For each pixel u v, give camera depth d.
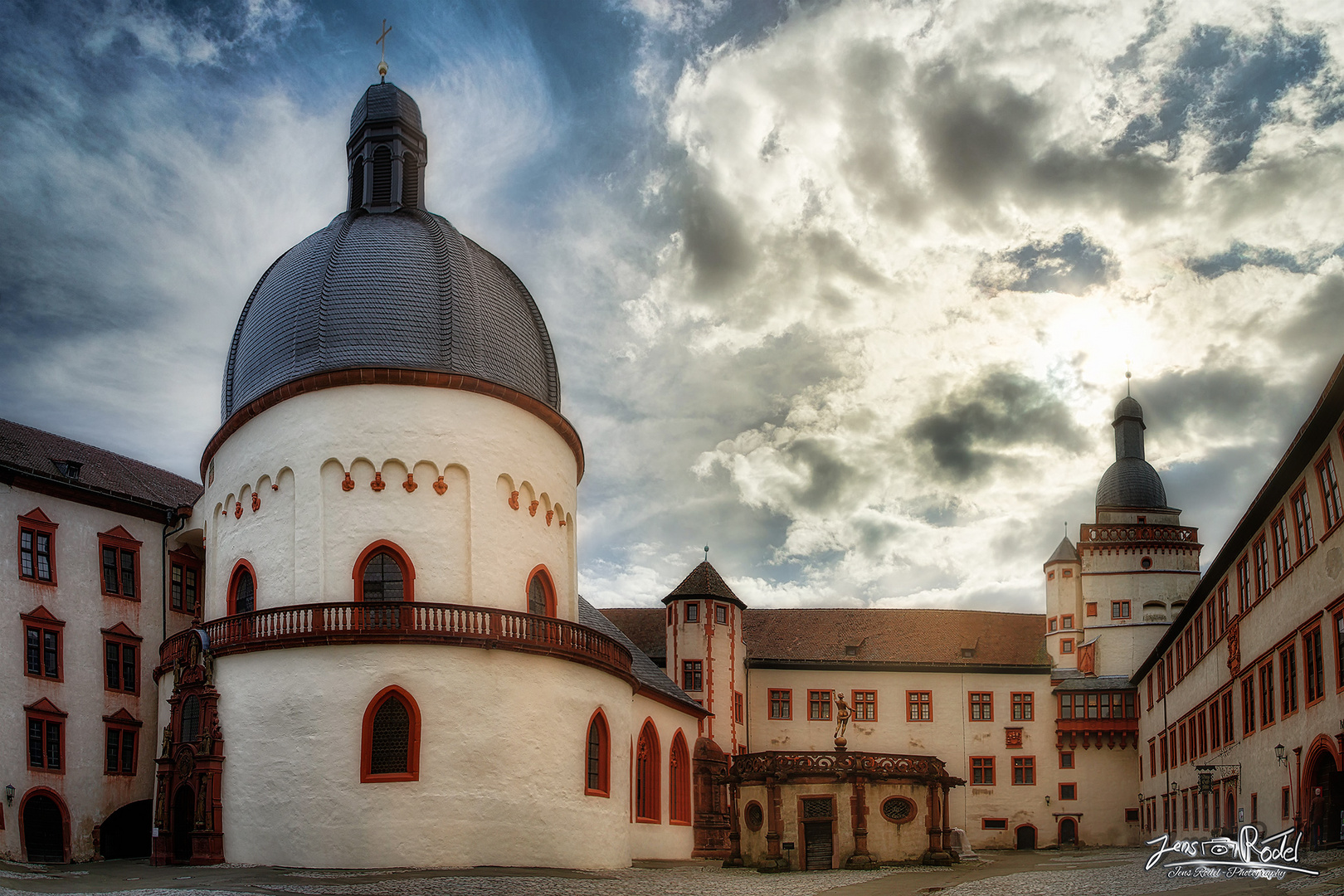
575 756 44.72
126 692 50.78
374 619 41.88
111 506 51.88
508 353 48.69
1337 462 33.00
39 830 46.62
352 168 53.22
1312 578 35.75
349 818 40.34
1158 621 81.88
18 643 47.22
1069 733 80.12
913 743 80.62
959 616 86.06
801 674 81.50
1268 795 41.81
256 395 47.16
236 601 46.03
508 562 45.78
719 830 65.00
